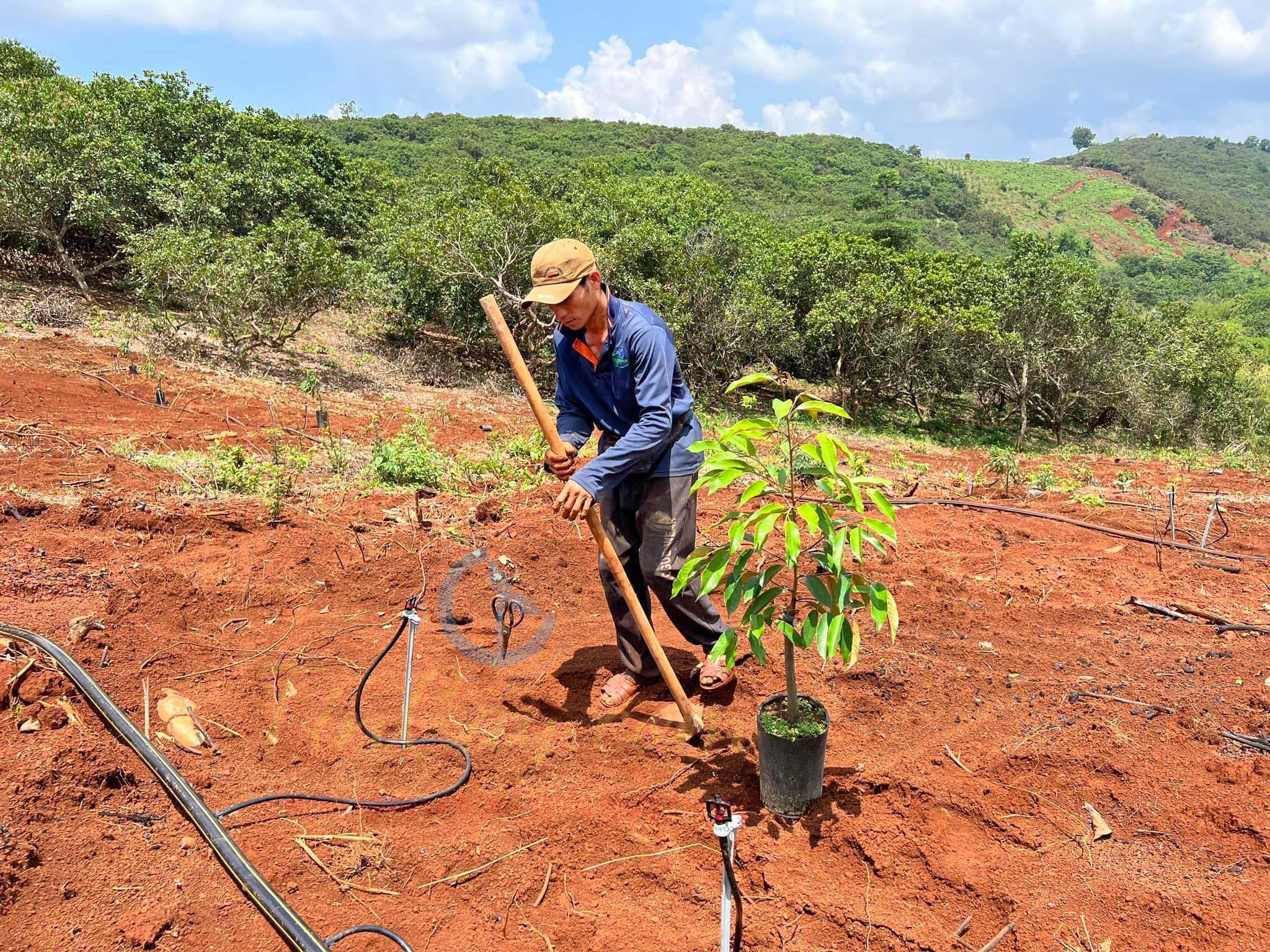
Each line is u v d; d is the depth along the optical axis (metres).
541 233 17.52
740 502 2.49
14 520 4.56
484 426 10.63
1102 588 4.70
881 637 3.95
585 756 3.09
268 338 14.18
